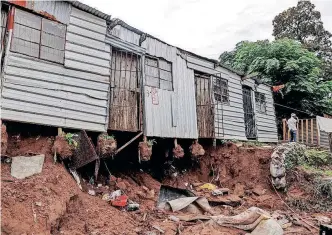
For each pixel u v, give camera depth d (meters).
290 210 10.70
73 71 8.92
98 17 9.68
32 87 8.05
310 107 22.42
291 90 21.31
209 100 14.09
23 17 8.06
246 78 16.28
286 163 12.65
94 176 9.69
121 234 6.68
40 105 8.16
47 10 8.46
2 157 7.14
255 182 12.58
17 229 5.35
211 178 13.55
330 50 29.72
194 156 12.93
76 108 8.87
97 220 7.04
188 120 12.51
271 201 11.27
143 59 11.05
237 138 15.30
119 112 10.27
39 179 6.88
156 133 10.99
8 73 7.63
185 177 12.95
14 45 7.84
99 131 9.37
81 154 8.65
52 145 8.40
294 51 21.62
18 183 6.41
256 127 17.17
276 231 7.57
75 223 6.61
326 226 6.11
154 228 7.44
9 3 7.80
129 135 11.30
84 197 7.79
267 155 13.06
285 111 22.83
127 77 10.67
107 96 9.66
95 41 9.53
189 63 13.18
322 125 18.44
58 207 6.34
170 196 10.17
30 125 8.52
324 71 27.08
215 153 14.06
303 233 8.30
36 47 8.26
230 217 8.20
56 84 8.53
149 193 10.16
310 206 11.02
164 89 11.69
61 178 7.50
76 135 8.76
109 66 9.84
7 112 7.53
